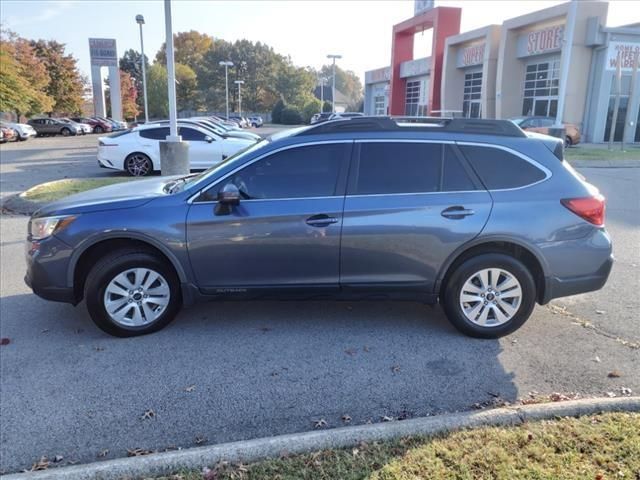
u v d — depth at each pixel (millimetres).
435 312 5062
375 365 4031
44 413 3424
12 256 7062
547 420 3127
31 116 51500
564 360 4102
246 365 4039
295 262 4309
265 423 3316
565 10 27609
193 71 91875
